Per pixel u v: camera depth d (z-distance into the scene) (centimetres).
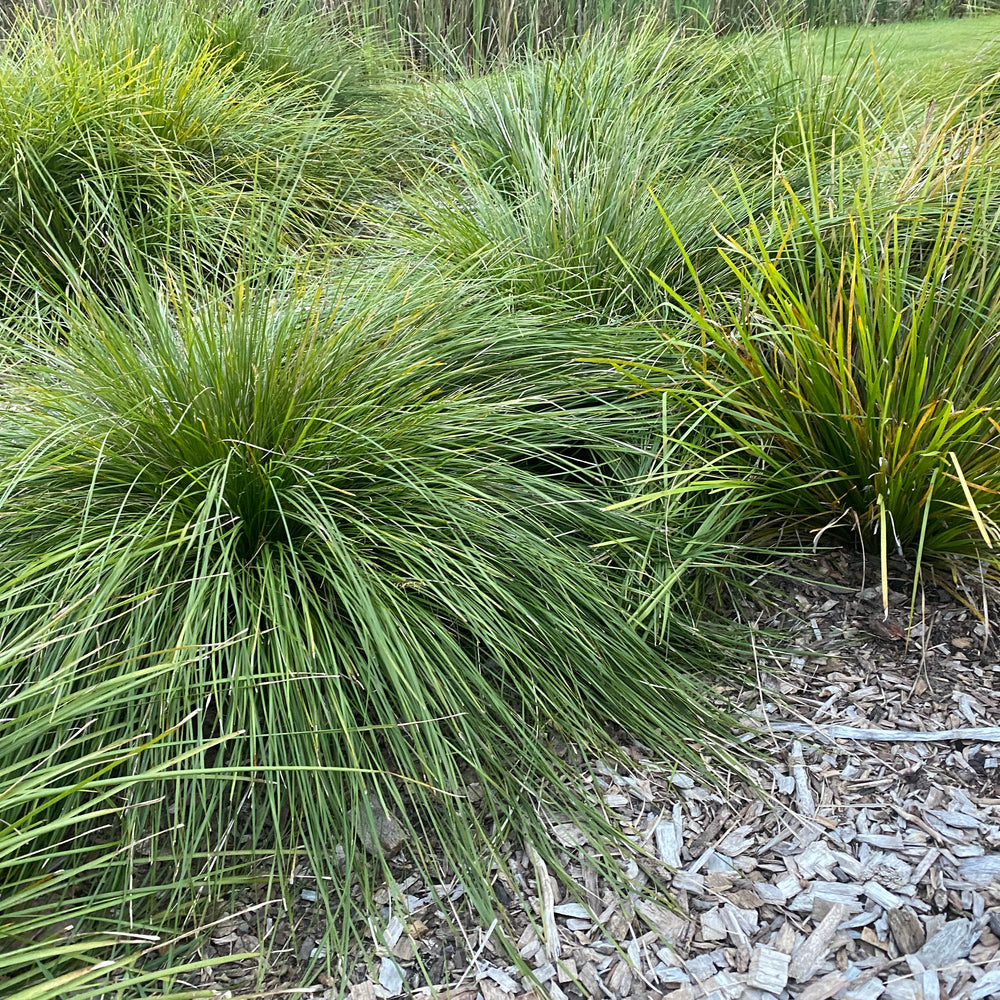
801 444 270
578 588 242
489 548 245
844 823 211
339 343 266
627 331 313
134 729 206
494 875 206
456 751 214
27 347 285
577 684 236
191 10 554
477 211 395
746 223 364
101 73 422
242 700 207
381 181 496
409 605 226
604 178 372
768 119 471
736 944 188
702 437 291
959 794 214
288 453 236
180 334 273
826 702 244
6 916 167
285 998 183
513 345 302
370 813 199
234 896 200
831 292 296
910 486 256
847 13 850
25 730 179
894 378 251
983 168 324
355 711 224
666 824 216
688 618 265
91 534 229
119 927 189
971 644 253
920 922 187
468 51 806
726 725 239
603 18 761
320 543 237
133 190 411
